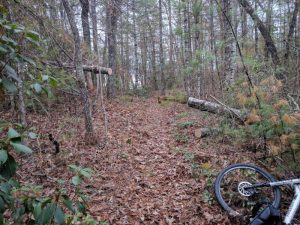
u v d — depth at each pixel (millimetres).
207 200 4129
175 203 4156
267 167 4785
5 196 1329
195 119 9195
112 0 9156
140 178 4949
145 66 29594
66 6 5965
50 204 1402
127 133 7898
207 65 8953
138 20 21266
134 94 20125
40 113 7516
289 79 5344
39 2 5699
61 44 6805
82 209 1802
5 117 5977
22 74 3189
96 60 8750
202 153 5973
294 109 4383
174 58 25453
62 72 5324
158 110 12797
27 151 1278
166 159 5910
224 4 7684
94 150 6094
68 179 4570
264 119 4555
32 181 4383
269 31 6852
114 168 5316
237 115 5973
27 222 1512
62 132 6613
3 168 1246
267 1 7477
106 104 11836
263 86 4691
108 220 3666
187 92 12781
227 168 4168
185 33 11617
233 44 7852
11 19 4379
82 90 6332
